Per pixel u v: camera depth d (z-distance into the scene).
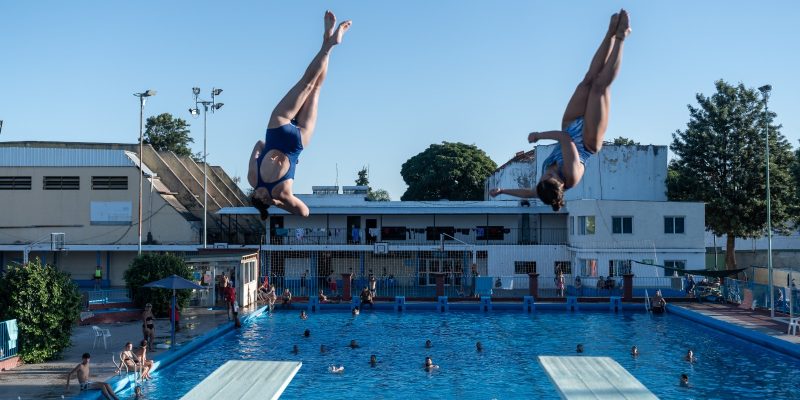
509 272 51.53
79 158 52.59
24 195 52.41
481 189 80.44
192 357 26.03
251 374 15.23
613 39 7.11
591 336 31.20
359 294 47.69
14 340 22.48
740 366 24.28
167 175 57.00
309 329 33.59
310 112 7.43
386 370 23.89
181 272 35.66
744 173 51.75
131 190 52.44
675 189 54.41
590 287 46.91
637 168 56.22
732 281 40.69
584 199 50.69
